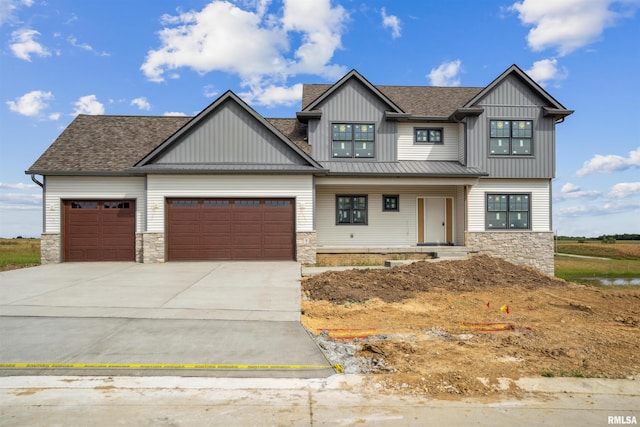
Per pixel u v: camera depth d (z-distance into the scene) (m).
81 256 14.88
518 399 4.30
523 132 16.94
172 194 14.51
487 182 16.75
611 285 15.23
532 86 16.83
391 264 13.80
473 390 4.49
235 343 5.87
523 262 16.66
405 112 17.27
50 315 7.16
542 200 17.02
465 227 16.52
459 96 19.03
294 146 15.01
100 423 3.71
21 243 29.08
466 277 11.89
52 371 4.85
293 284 10.43
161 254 14.44
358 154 16.83
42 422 3.71
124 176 14.99
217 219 14.73
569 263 23.59
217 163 14.97
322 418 3.85
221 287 9.97
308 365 5.11
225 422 3.75
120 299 8.53
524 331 6.99
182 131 14.78
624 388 4.60
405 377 4.81
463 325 7.36
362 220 17.09
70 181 14.85
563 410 4.05
